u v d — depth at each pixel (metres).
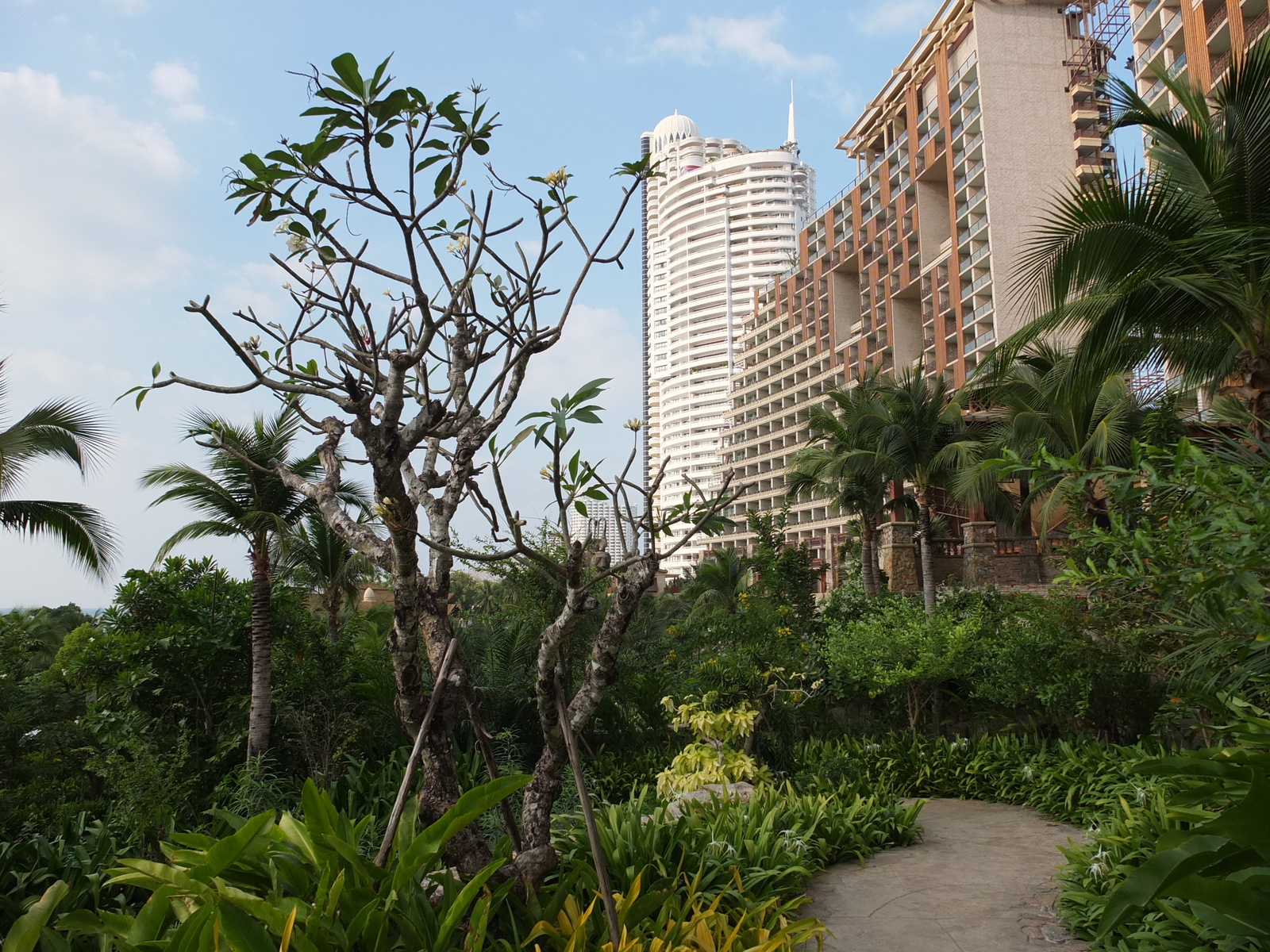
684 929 4.25
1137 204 7.83
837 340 74.38
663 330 151.75
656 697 14.24
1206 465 3.57
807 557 16.72
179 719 12.78
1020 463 4.24
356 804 10.13
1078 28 52.12
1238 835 2.61
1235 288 7.70
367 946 3.50
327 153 3.50
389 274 4.21
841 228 76.19
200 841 4.16
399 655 4.16
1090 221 8.12
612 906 3.95
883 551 25.78
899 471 21.05
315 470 13.18
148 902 3.63
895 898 6.59
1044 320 9.07
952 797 10.63
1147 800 7.14
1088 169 48.78
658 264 154.12
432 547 4.15
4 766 13.85
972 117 52.12
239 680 13.16
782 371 86.19
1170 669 7.88
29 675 17.67
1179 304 8.29
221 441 4.72
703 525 4.36
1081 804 8.84
